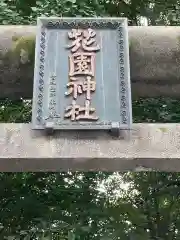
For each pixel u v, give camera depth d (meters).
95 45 3.56
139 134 3.29
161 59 3.76
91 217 4.89
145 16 6.77
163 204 6.73
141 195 6.80
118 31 3.63
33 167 3.26
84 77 3.42
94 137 3.25
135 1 6.81
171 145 3.26
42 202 5.12
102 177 6.02
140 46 3.76
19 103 5.61
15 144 3.22
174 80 3.81
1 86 3.84
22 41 3.74
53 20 3.64
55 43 3.56
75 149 3.19
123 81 3.40
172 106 5.42
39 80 3.39
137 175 6.86
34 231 4.56
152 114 5.51
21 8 5.75
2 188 5.20
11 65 3.72
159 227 6.39
